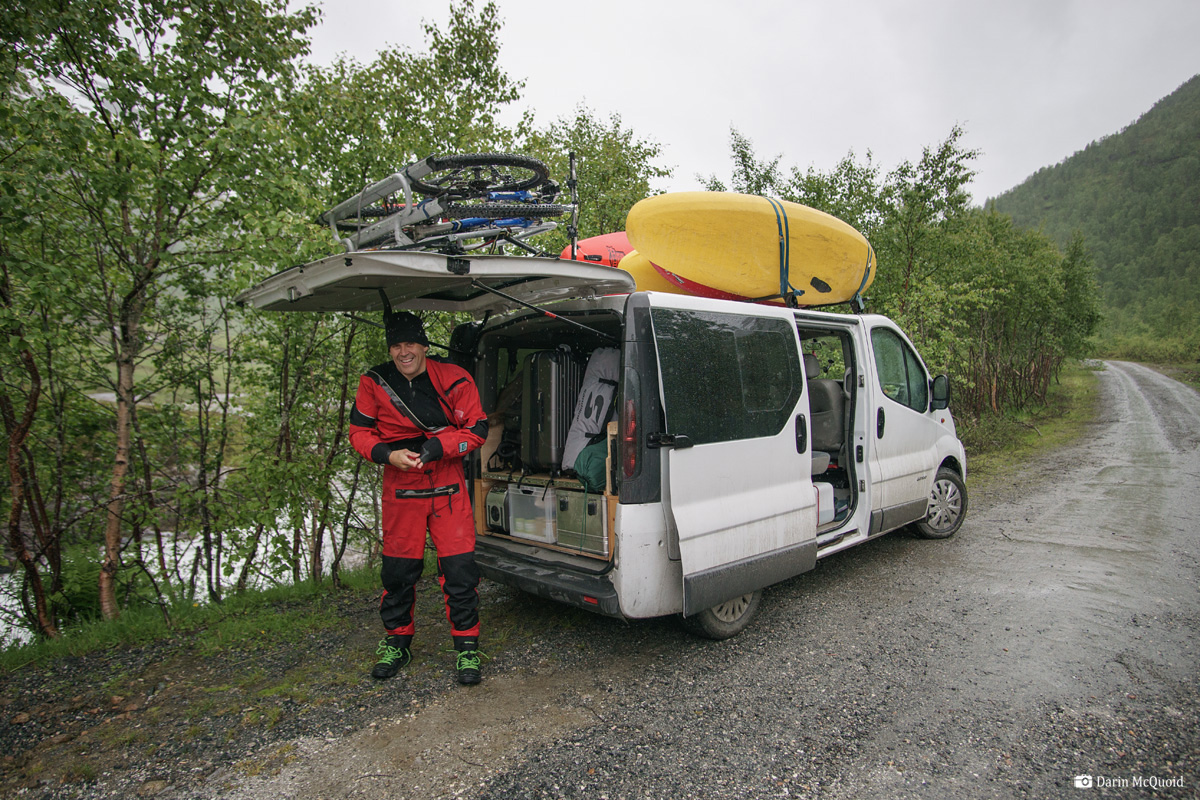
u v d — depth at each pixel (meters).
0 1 3.58
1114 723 2.80
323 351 5.13
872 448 4.82
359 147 4.89
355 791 2.45
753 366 3.81
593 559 3.54
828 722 2.88
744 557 3.59
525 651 3.73
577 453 3.66
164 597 4.86
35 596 4.04
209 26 4.33
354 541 6.14
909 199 10.51
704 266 4.39
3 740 2.85
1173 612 4.05
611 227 10.48
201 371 4.80
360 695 3.22
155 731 2.91
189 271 4.37
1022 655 3.50
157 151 3.66
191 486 4.60
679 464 3.30
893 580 4.81
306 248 3.82
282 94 4.55
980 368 16.89
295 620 4.21
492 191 3.57
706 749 2.69
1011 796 2.34
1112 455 11.27
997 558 5.29
